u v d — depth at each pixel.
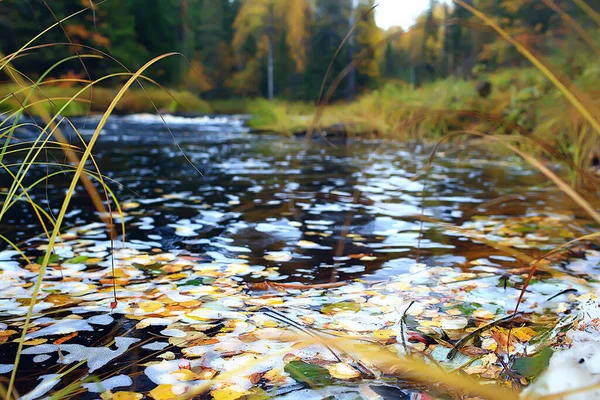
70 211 3.39
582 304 1.55
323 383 1.24
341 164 6.48
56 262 2.26
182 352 1.40
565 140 6.06
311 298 1.87
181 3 35.31
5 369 1.29
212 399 1.16
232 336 1.51
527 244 2.69
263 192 4.30
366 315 1.71
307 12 37.78
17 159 6.11
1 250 2.44
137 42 31.61
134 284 1.99
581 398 1.00
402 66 22.28
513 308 1.79
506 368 1.31
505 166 6.32
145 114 18.91
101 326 1.58
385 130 10.59
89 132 11.40
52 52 16.36
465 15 13.18
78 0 15.93
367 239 2.78
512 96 8.29
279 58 38.25
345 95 19.53
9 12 15.92
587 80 6.06
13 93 1.34
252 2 38.78
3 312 1.68
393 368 1.32
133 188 4.43
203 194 4.17
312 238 2.78
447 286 2.02
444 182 5.00
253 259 2.38
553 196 4.18
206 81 36.94
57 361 1.34
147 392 1.18
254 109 19.17
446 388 1.22
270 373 1.28
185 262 2.31
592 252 2.53
